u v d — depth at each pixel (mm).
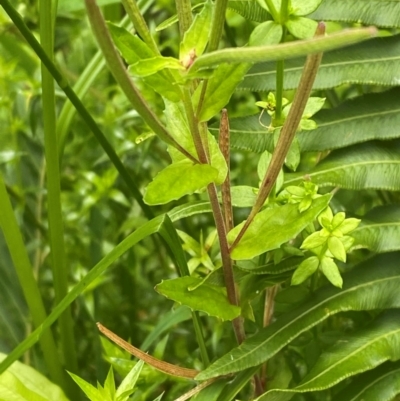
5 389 167
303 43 84
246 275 158
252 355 151
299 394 187
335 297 164
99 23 88
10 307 236
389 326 163
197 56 108
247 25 230
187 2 121
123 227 258
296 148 161
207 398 154
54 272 203
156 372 187
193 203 169
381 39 178
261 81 175
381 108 177
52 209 196
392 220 169
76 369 211
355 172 173
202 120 122
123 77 98
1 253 234
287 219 142
